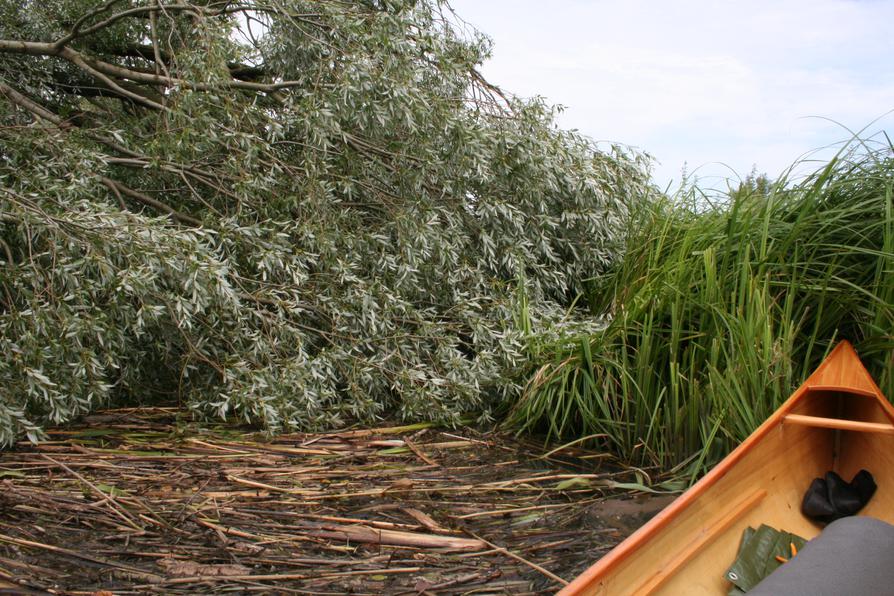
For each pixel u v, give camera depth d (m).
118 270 4.54
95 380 4.44
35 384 4.14
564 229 6.57
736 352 4.49
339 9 5.71
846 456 3.67
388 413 5.56
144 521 3.59
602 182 6.76
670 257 5.54
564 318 5.89
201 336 5.03
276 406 4.86
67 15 6.82
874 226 4.74
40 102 6.91
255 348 4.90
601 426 4.87
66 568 3.10
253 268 5.49
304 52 6.07
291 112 5.63
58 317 4.32
